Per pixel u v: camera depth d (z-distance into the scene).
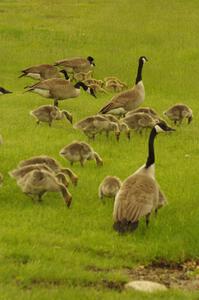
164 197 13.25
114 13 42.62
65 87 22.78
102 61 32.12
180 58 32.34
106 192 14.04
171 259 11.89
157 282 11.04
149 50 33.88
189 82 28.67
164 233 12.63
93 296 9.89
